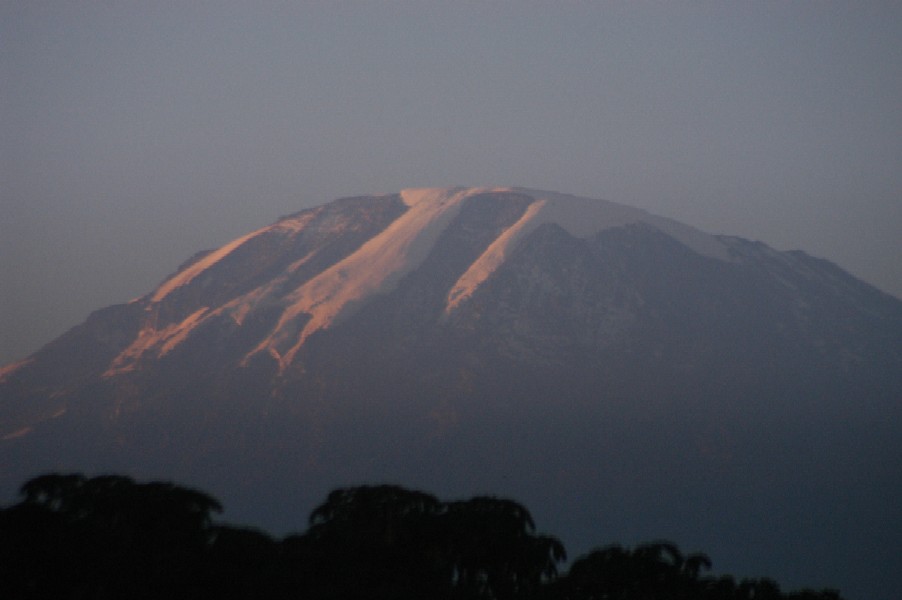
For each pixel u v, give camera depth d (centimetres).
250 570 16200
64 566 15525
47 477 17225
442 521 17488
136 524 16712
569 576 17562
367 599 16125
